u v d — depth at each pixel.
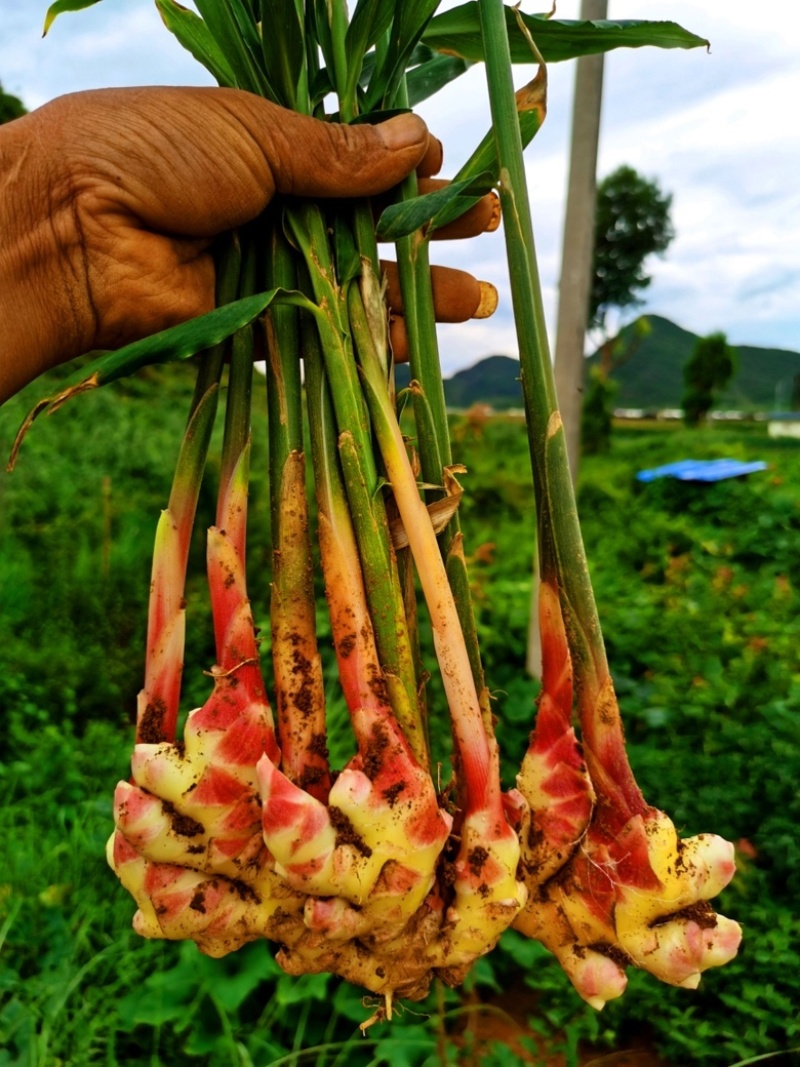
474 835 0.25
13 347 0.28
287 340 0.28
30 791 0.73
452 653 0.25
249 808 0.25
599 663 0.25
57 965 0.55
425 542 0.25
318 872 0.23
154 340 0.24
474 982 0.58
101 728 0.83
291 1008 0.56
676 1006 0.59
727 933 0.25
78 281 0.28
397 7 0.28
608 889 0.25
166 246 0.29
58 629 1.03
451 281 0.36
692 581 1.38
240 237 0.30
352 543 0.26
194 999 0.54
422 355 0.28
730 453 3.65
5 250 0.27
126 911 0.60
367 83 0.35
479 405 2.21
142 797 0.24
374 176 0.28
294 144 0.27
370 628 0.26
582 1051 0.59
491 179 0.26
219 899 0.25
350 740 0.75
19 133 0.27
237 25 0.29
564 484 0.25
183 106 0.27
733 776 0.72
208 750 0.24
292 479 0.27
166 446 2.10
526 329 0.25
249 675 0.26
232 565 0.26
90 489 1.60
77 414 2.29
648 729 0.89
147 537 1.36
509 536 1.72
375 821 0.23
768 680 0.94
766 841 0.64
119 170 0.27
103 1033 0.53
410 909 0.24
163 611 0.26
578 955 0.26
